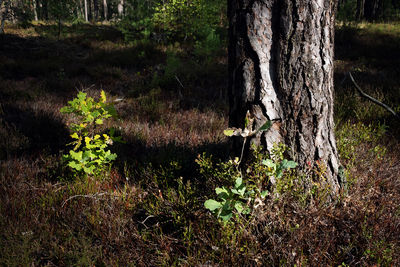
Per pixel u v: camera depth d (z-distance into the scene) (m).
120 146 3.81
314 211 2.03
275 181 2.16
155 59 11.38
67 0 14.68
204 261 1.84
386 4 21.00
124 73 9.74
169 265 1.93
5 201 2.51
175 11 12.41
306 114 2.13
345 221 2.03
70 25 18.72
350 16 18.09
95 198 2.49
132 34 14.63
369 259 1.77
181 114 5.45
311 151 2.20
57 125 4.63
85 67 9.64
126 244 2.08
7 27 17.44
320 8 1.99
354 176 2.46
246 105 2.21
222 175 2.23
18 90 6.81
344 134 3.13
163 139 4.15
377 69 8.85
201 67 9.23
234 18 2.16
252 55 2.12
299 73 2.07
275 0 2.02
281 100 2.15
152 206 2.32
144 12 15.25
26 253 1.94
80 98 2.77
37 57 11.27
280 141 2.21
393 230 1.95
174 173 2.97
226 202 1.88
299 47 2.03
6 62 9.70
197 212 2.18
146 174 2.88
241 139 2.30
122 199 2.54
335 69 8.82
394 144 3.48
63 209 2.42
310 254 1.79
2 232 2.14
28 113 5.20
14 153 3.71
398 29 15.43
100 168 2.91
